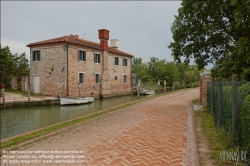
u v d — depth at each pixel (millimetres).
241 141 4340
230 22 12562
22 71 32969
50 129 8875
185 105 14266
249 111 3674
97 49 29062
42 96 24125
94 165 4730
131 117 10305
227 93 5613
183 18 13906
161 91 37094
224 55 13961
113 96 31375
